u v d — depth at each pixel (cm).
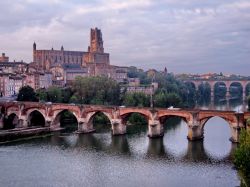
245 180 11419
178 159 17350
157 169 15775
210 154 18138
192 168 15850
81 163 16762
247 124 16738
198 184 13838
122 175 14975
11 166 16162
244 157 11425
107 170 15675
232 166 16050
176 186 13638
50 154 18425
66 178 14588
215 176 14738
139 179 14462
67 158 17625
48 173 15200
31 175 14925
